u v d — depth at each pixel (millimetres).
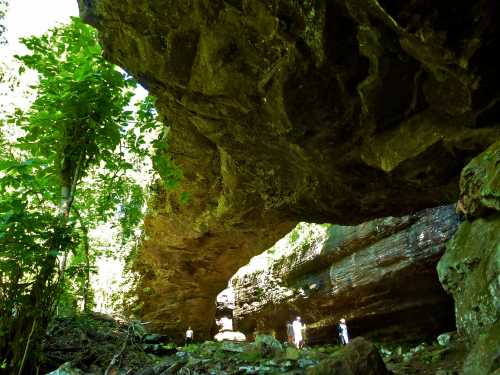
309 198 10453
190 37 6832
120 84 5480
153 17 6664
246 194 11844
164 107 9055
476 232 4750
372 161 7609
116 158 6051
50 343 5621
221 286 20297
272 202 11195
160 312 19906
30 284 4277
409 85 6211
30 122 5445
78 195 6676
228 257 18078
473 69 5039
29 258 4160
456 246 5020
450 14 4578
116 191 6473
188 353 7074
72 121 5320
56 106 5270
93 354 5582
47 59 5836
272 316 23094
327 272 19516
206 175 11898
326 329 19844
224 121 8422
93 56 5902
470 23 4648
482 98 5480
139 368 5496
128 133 6293
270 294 22891
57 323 6273
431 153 6699
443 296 15914
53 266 4387
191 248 17188
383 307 17312
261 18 5957
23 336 4176
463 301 4508
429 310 16359
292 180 10148
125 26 6992
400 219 16484
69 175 5336
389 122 6891
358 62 6109
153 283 19578
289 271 21766
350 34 5781
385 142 7102
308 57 6172
